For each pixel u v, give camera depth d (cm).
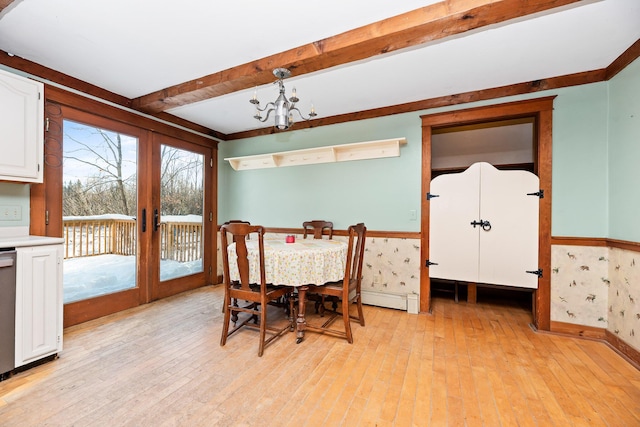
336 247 243
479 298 354
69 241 253
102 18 170
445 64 225
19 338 175
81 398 155
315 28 181
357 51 189
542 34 185
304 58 199
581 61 220
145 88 269
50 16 168
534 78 250
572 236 241
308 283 221
